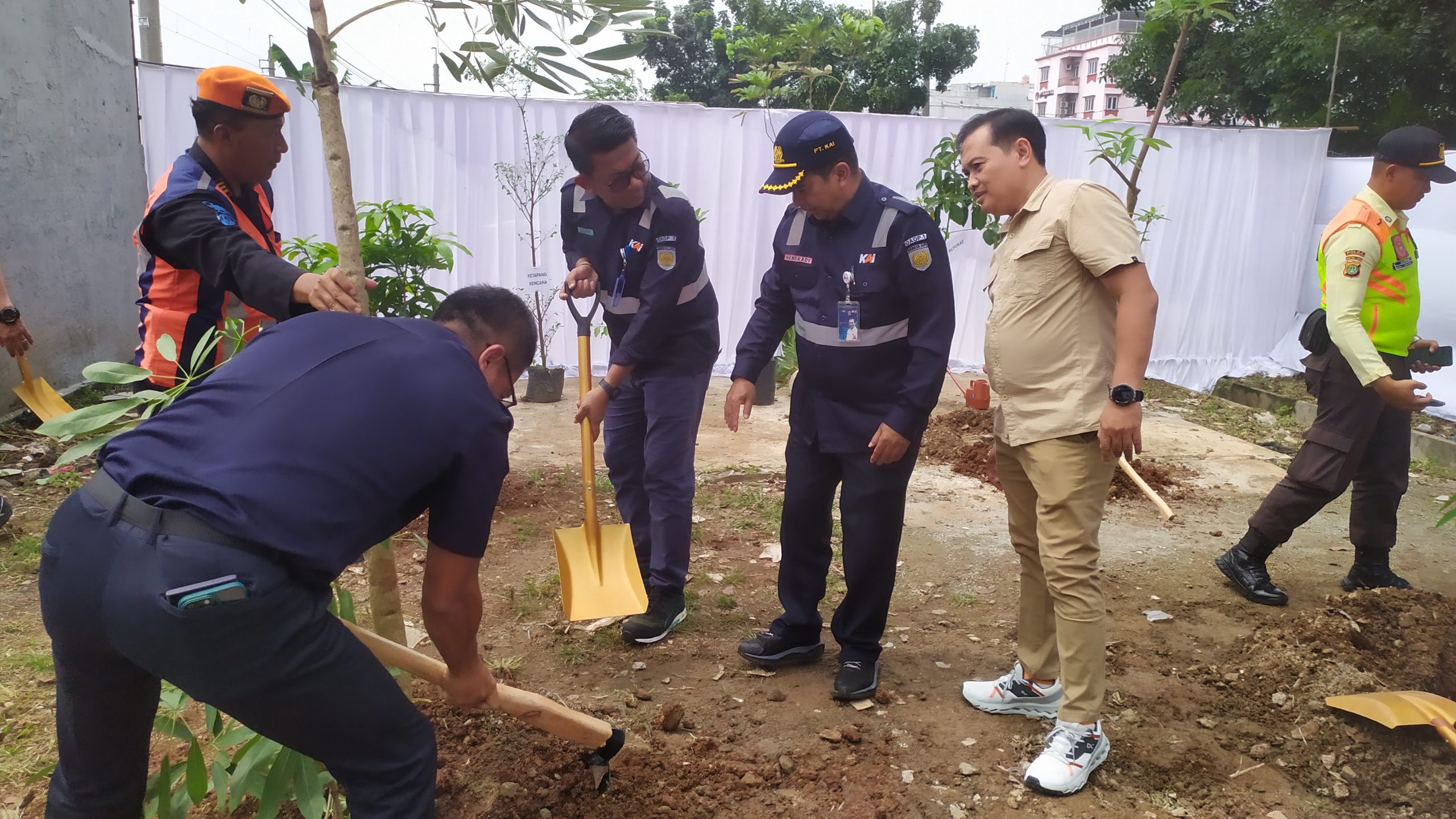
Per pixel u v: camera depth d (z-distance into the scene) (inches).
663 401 132.9
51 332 246.2
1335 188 334.6
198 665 61.9
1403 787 105.5
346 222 88.5
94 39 266.1
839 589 156.9
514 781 98.6
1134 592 160.4
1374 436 154.0
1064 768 101.8
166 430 66.9
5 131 225.0
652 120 297.7
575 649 133.0
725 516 191.8
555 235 298.5
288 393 66.4
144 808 82.0
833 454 118.2
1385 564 161.2
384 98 277.9
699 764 104.7
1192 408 309.3
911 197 317.4
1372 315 149.7
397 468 66.6
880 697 120.6
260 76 109.9
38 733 108.1
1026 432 103.9
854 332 111.7
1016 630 143.9
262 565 62.0
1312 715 114.7
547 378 276.8
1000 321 106.1
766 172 307.3
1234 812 100.1
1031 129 103.5
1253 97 519.2
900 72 797.2
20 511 173.6
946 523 192.2
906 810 99.0
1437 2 406.9
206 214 95.5
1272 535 155.4
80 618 64.5
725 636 139.9
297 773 80.2
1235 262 339.9
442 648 75.9
